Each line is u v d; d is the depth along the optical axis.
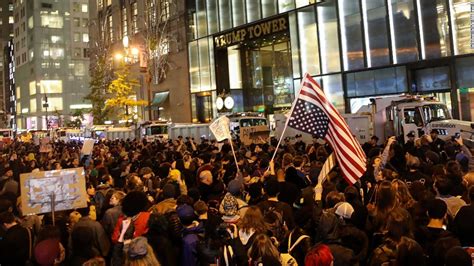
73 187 6.98
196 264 5.35
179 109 48.75
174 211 5.95
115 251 4.93
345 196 6.77
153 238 5.49
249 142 19.84
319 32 33.84
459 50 26.64
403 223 4.99
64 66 115.50
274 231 5.48
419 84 28.78
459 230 5.05
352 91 31.89
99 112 60.84
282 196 6.62
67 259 5.70
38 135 53.88
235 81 45.28
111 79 60.12
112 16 62.53
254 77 45.75
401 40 29.16
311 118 7.36
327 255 4.31
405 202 6.27
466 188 6.84
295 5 35.72
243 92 45.69
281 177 8.64
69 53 116.50
